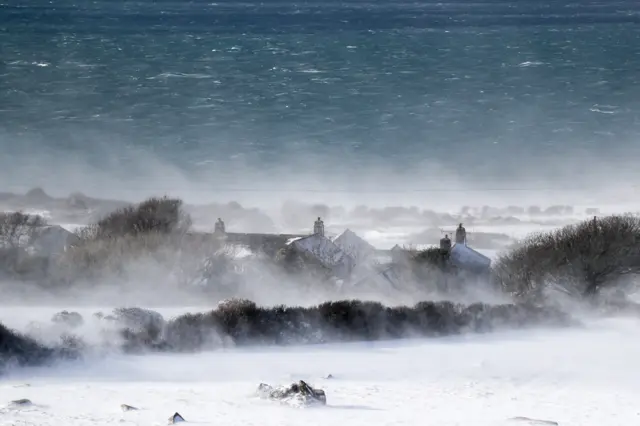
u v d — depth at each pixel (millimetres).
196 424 166750
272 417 174250
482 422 176125
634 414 190875
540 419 182500
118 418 169750
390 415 181250
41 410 176250
